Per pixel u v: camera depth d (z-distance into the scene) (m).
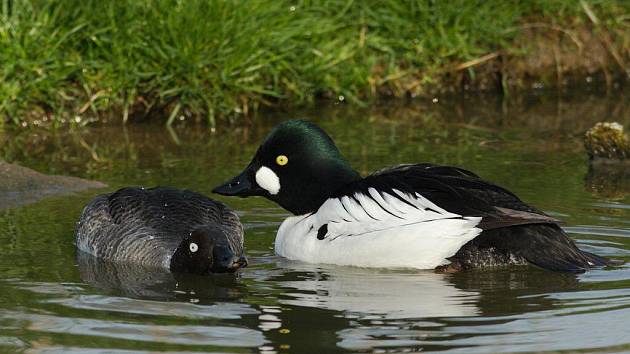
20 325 9.23
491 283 10.30
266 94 18.81
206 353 8.55
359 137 16.83
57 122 17.34
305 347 8.66
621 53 21.41
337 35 19.39
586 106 19.44
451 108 19.23
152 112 17.98
